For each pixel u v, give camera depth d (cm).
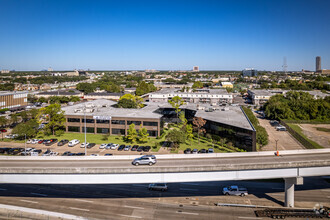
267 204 4225
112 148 6850
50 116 8319
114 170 3606
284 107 12012
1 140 7744
